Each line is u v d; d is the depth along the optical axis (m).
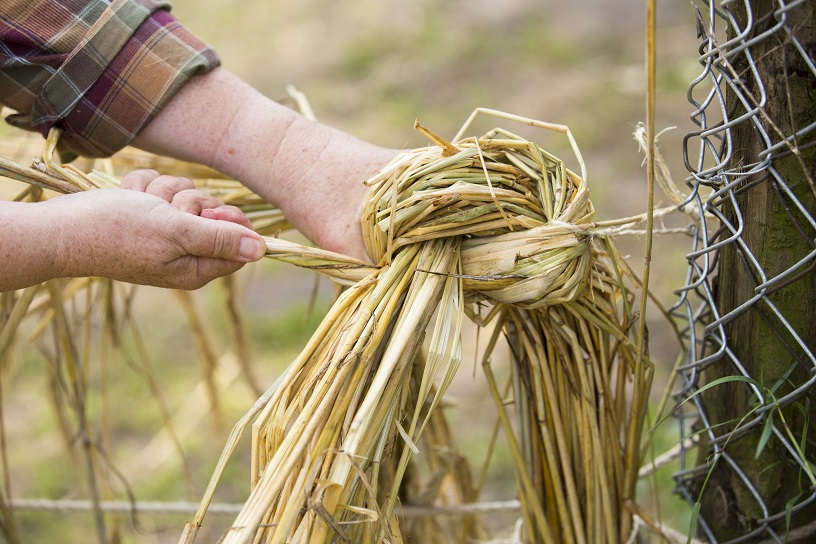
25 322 2.79
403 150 1.07
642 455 1.15
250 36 4.47
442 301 0.98
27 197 1.21
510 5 4.23
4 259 0.89
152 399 2.51
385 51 4.06
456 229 1.00
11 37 1.08
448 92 3.64
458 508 1.37
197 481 2.22
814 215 0.95
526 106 3.42
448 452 1.38
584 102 3.37
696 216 1.12
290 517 0.86
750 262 1.00
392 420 0.96
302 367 0.97
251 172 1.14
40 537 2.13
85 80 1.10
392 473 1.17
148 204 0.96
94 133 1.12
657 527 1.14
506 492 2.04
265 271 2.94
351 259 1.06
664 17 3.82
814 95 0.90
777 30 0.84
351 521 0.90
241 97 1.15
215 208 1.06
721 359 1.08
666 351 2.23
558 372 1.11
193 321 1.68
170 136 1.14
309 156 1.12
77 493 2.23
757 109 0.87
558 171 1.02
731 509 1.12
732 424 1.09
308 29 4.41
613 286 1.09
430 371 0.95
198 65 1.13
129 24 1.11
